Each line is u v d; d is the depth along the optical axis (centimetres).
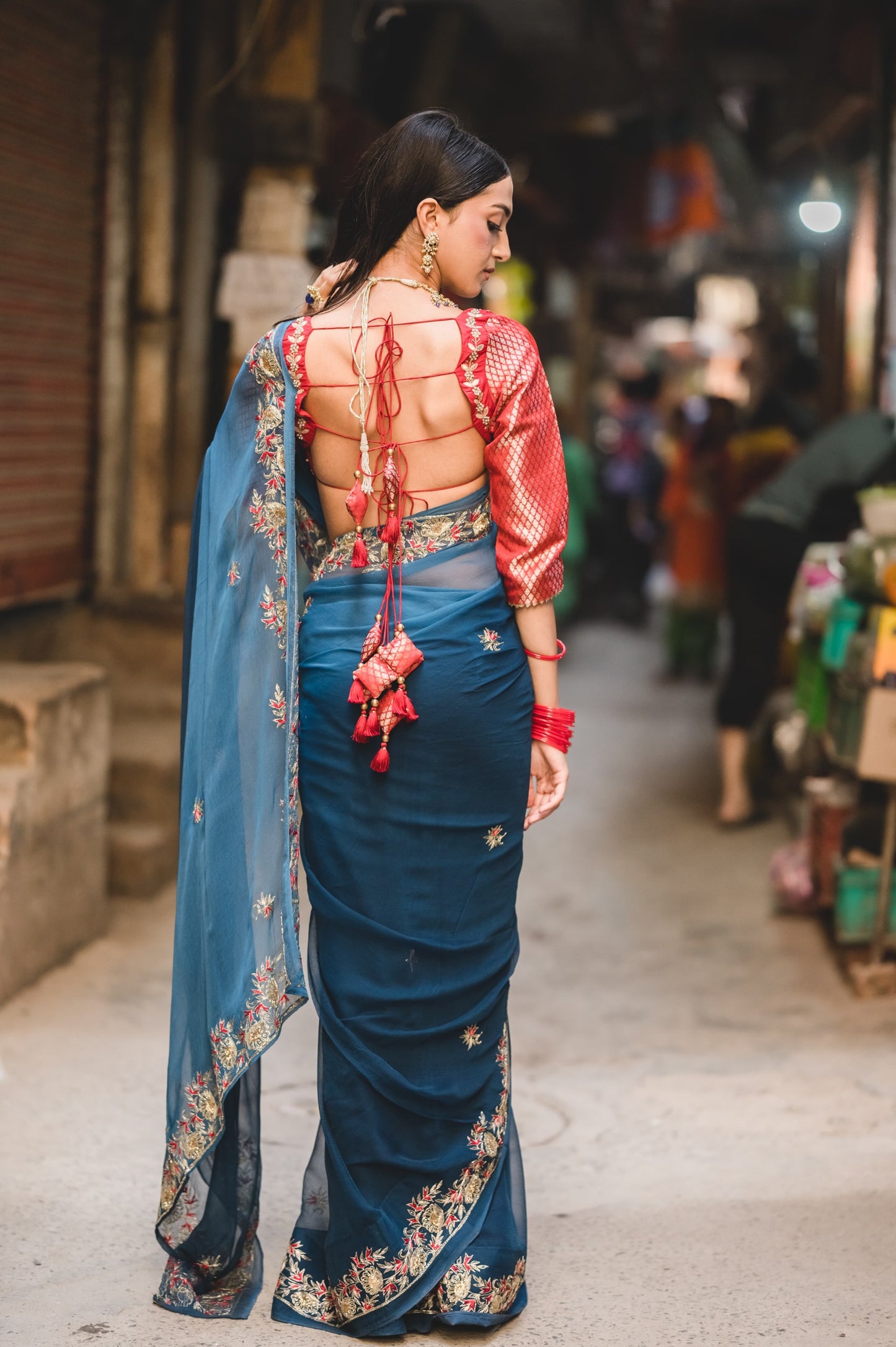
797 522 629
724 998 473
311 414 241
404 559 241
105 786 495
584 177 1301
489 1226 250
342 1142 245
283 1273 255
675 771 812
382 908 245
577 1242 282
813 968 500
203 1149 244
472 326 235
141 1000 438
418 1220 246
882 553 450
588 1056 422
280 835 239
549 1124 359
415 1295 243
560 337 1543
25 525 570
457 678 239
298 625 252
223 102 627
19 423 559
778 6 998
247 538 243
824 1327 244
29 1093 360
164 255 632
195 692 252
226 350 668
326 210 788
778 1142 338
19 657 592
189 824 248
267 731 241
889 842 461
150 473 642
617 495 1399
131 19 609
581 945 532
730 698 679
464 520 241
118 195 622
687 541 1073
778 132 1095
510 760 246
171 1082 249
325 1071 248
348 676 242
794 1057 413
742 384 1689
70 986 446
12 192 543
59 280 585
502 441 236
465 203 239
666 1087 384
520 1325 247
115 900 540
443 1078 248
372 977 246
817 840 520
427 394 236
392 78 823
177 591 652
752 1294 257
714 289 1702
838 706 483
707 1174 319
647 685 1084
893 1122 349
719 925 553
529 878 614
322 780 246
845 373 953
